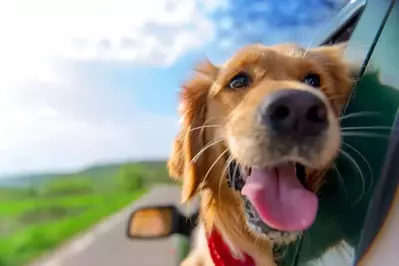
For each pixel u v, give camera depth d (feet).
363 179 0.53
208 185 0.88
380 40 0.57
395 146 0.47
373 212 0.49
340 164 0.62
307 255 0.66
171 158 0.98
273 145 0.66
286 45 0.88
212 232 0.86
